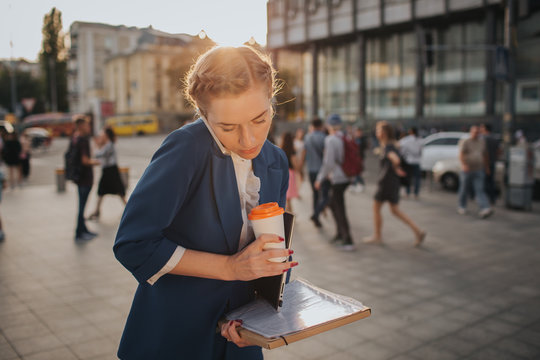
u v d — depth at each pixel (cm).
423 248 621
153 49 5809
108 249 602
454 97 3306
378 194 638
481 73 3175
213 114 108
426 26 3378
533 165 937
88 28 6581
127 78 6078
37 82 7475
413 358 317
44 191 1219
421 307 409
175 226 123
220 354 131
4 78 7281
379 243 648
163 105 5950
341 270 521
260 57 111
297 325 114
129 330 136
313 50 4012
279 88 120
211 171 122
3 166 1831
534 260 561
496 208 951
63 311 392
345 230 613
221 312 127
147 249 111
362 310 121
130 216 113
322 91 4116
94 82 6700
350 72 3903
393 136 632
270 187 139
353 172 609
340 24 3728
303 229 743
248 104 105
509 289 457
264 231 117
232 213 125
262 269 113
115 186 804
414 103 3497
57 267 521
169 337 127
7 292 438
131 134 5572
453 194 1175
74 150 647
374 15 3506
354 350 328
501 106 3069
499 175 1183
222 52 107
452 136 1422
